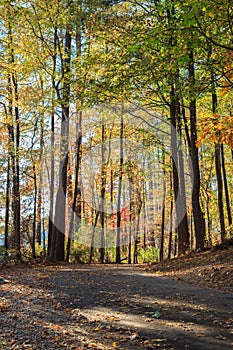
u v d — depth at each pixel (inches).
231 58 367.2
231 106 726.5
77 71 548.7
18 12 497.4
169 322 250.2
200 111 872.9
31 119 804.0
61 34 695.1
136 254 1301.7
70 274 503.2
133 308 291.7
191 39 354.6
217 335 220.2
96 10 450.3
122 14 491.5
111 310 286.8
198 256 547.8
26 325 246.4
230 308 280.8
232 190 1187.3
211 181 1129.4
